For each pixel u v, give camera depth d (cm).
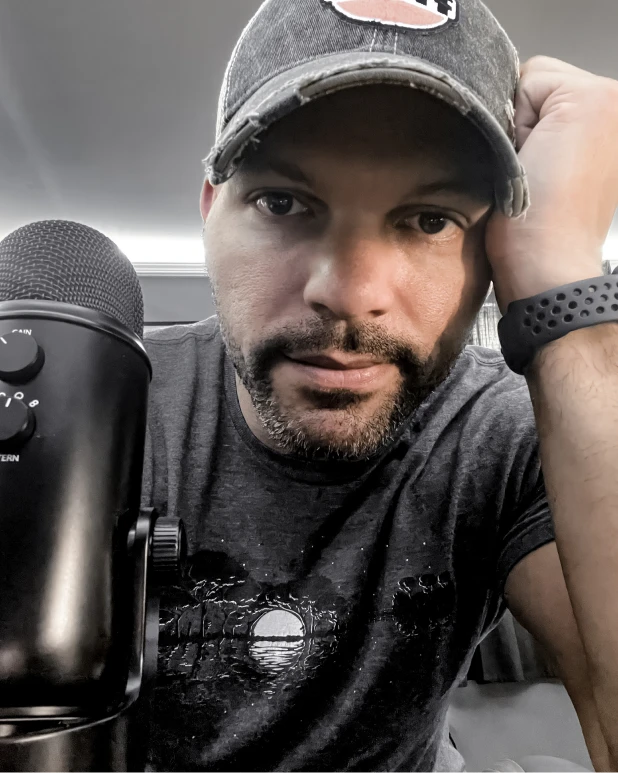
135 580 19
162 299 195
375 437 27
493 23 25
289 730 33
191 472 35
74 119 112
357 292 23
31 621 16
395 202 23
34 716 16
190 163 129
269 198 24
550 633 31
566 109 28
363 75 20
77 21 87
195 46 92
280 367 26
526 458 35
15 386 17
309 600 33
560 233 27
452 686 36
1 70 98
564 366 26
